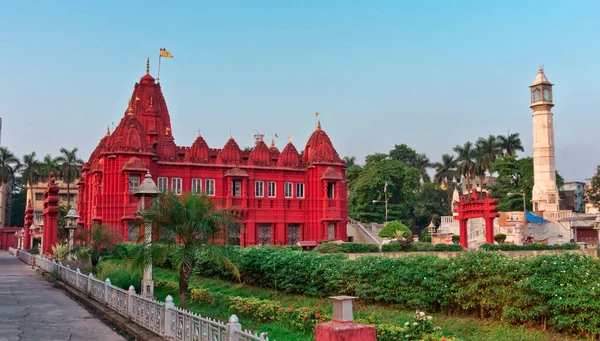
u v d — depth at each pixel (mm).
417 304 15203
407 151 108000
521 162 90500
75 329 14945
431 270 15141
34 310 18578
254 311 15750
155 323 13289
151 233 16297
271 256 20891
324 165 54312
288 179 53812
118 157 45719
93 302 19141
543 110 77062
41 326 15352
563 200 101688
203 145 51750
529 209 87750
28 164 90875
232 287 22391
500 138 92688
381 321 14773
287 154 54656
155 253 15188
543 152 76688
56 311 18344
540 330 12359
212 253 15297
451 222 70875
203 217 15414
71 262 30719
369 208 84000
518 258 13664
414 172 88125
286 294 19844
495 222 66625
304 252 21047
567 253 13086
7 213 110188
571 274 11953
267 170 52844
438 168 101062
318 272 18562
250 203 51531
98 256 26781
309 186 54344
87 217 53969
